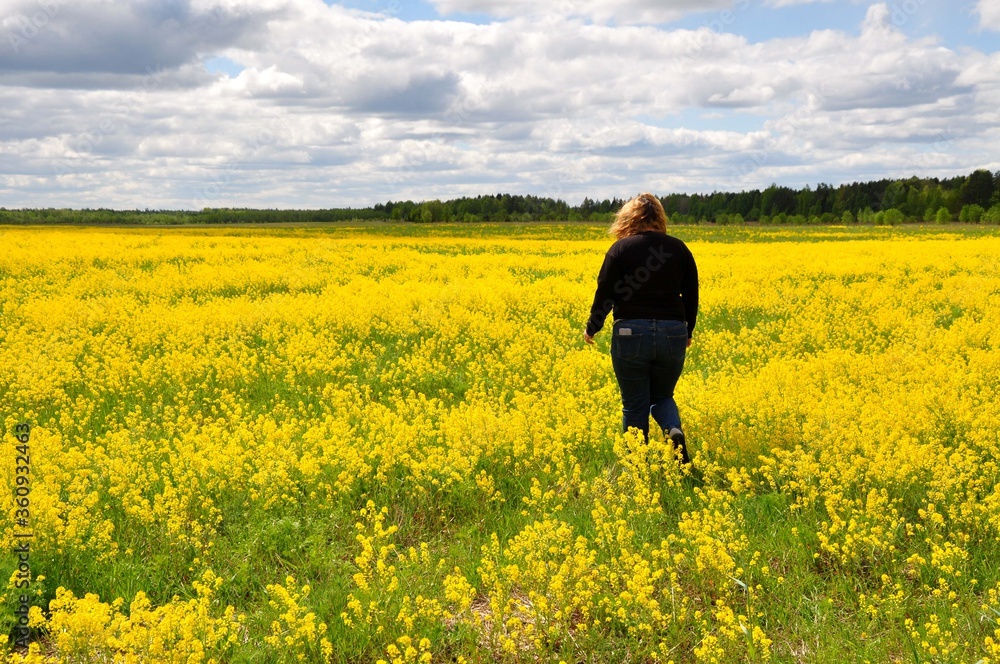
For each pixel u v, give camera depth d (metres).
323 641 3.60
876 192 113.94
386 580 4.14
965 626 3.73
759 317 14.27
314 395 8.77
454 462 5.70
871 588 4.22
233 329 12.61
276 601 4.09
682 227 73.50
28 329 12.95
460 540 4.96
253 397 8.87
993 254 27.41
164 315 13.78
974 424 6.30
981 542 4.52
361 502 5.58
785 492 5.41
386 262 26.77
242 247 36.31
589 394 7.98
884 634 3.71
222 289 19.50
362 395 8.81
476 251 36.56
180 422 7.28
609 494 5.32
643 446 5.57
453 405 8.31
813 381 8.49
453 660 3.73
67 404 8.28
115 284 19.31
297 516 5.19
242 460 5.72
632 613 3.90
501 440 6.23
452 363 10.45
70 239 42.94
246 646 3.74
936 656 3.48
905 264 23.67
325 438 6.79
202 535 4.82
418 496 5.57
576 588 3.97
